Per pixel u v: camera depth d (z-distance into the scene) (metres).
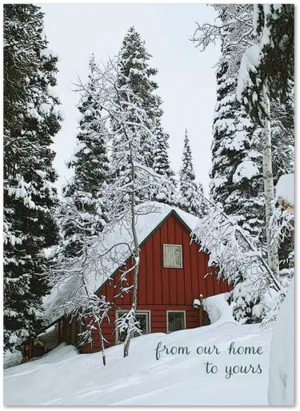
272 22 4.78
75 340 16.47
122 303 15.74
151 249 16.97
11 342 15.21
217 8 11.50
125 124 11.64
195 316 17.03
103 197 12.07
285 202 3.75
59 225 16.84
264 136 11.50
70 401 7.00
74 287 16.47
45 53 18.09
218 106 18.77
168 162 29.36
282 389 3.23
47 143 17.95
